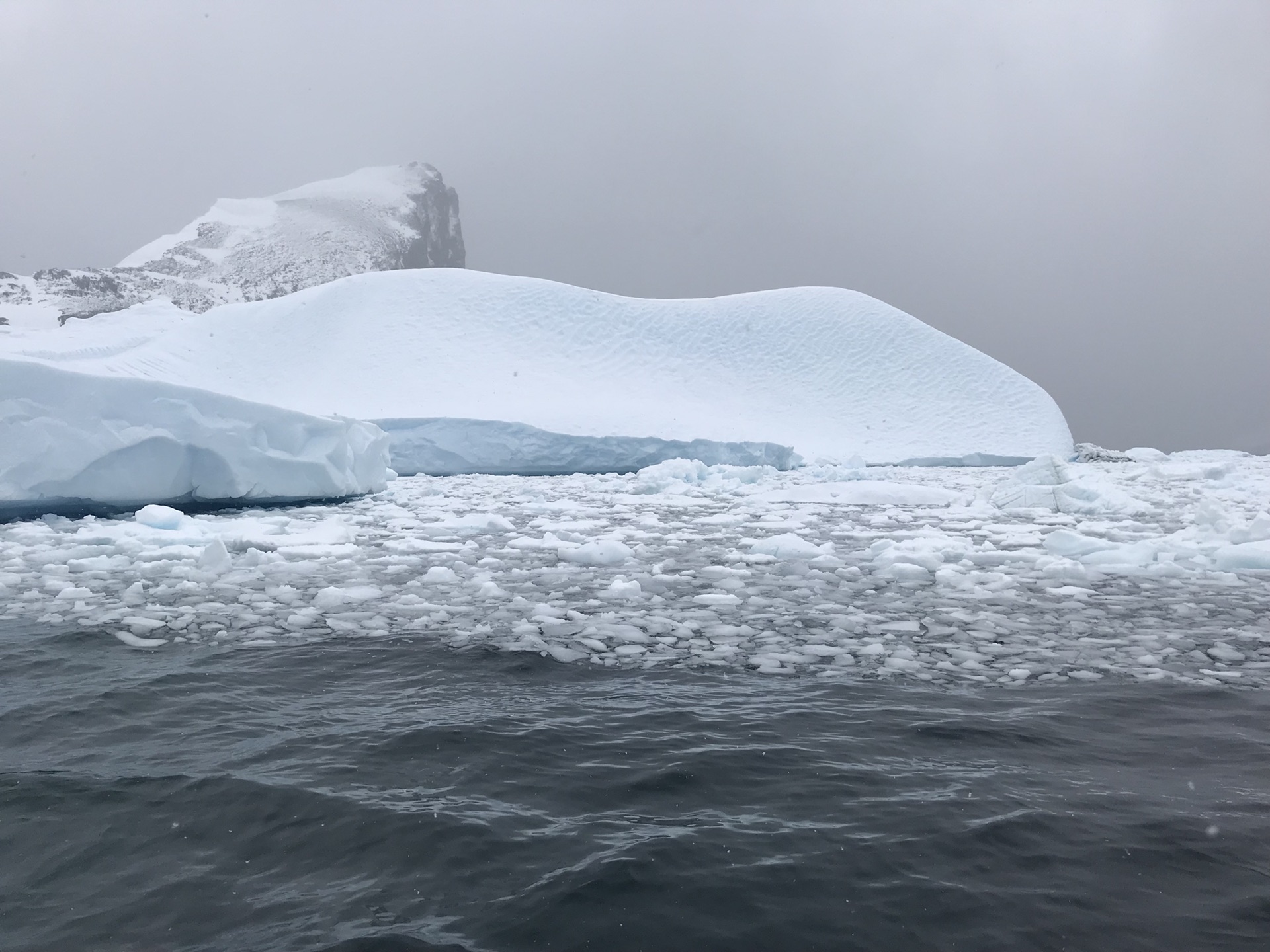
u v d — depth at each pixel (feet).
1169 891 7.81
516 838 8.77
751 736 11.83
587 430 94.58
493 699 13.48
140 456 37.47
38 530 31.73
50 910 7.54
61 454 34.91
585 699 13.55
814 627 18.84
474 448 88.84
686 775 10.42
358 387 115.44
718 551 30.22
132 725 12.19
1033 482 50.19
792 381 140.56
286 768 10.60
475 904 7.58
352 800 9.64
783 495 55.93
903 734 11.96
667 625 18.66
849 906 7.55
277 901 7.66
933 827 9.03
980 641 17.78
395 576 24.58
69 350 119.34
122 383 37.22
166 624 18.35
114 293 306.14
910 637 17.97
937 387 138.82
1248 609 21.02
